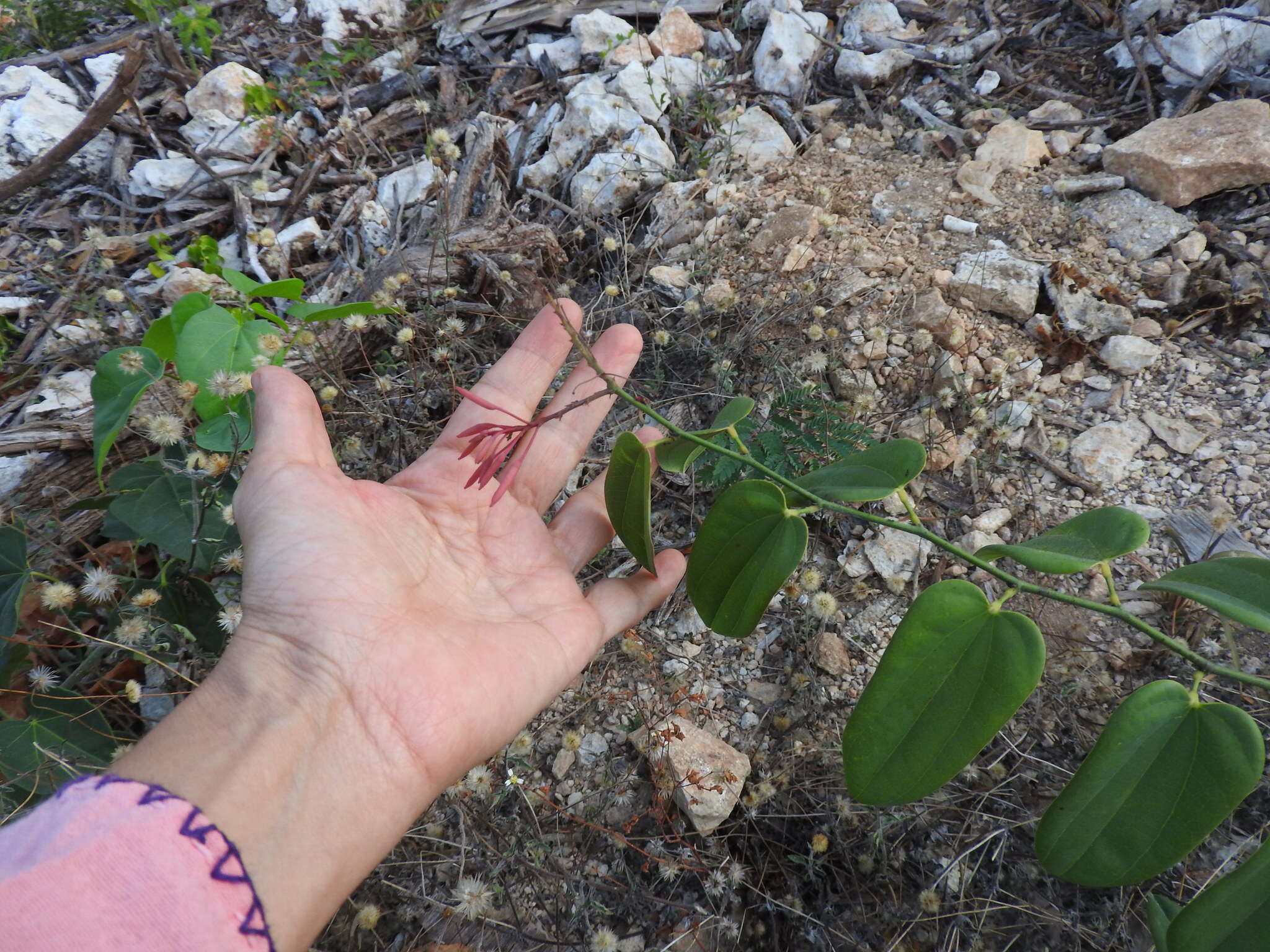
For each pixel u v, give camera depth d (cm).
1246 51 50
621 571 38
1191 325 41
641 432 31
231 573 38
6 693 34
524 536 28
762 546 24
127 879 17
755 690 35
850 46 59
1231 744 19
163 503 33
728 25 63
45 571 36
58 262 51
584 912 31
